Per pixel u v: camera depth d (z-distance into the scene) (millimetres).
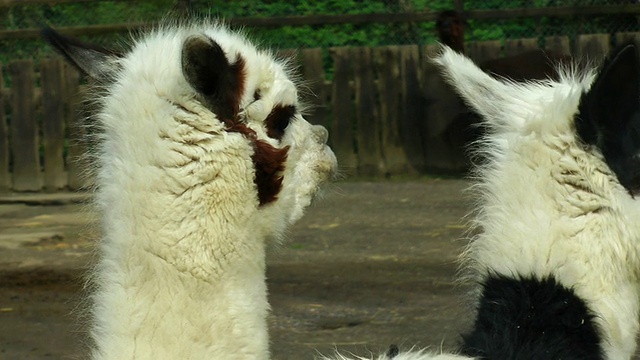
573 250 5941
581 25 25219
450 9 25594
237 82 6258
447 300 13820
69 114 24719
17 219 20844
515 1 25594
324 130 6957
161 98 6094
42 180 24891
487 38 25484
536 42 24172
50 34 6711
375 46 25516
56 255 17266
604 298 5918
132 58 6402
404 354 5363
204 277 6094
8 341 12172
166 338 6039
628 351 6031
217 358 6102
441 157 24766
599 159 6000
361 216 20266
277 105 6434
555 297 5816
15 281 15422
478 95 6625
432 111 24625
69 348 11805
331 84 25312
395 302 13828
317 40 25859
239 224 6191
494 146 6371
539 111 6266
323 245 17766
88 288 8125
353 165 25234
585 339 5758
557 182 6035
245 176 6184
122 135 6137
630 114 6004
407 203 21484
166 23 8695
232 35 6949
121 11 24453
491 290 5980
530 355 5605
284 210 6496
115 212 6141
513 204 6094
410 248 17312
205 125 6086
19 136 24953
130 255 6094
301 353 11523
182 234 6070
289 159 6512
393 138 25125
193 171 6066
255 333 6250
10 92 25031
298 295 14336
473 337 5809
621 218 5949
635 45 5902
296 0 25797
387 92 25109
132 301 6078
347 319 13023
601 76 5984
